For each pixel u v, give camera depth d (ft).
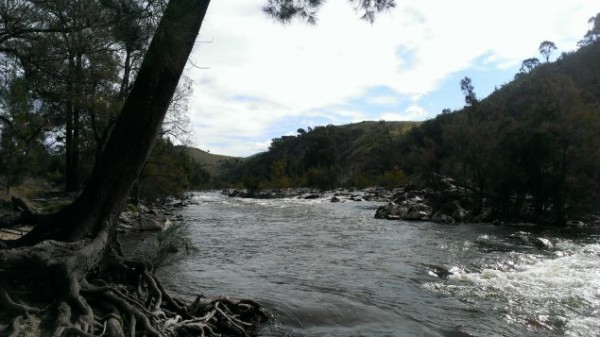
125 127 23.70
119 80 62.90
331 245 73.00
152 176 133.90
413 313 35.09
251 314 30.32
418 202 147.33
